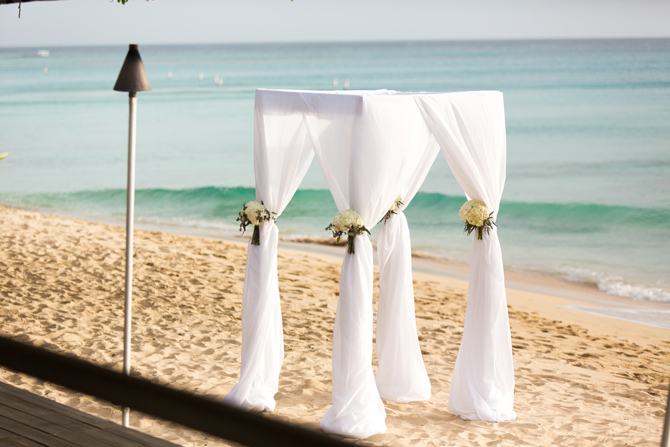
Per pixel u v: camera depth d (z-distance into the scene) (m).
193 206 17.53
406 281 5.16
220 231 14.72
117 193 18.55
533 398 5.40
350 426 4.25
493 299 4.75
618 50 62.91
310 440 1.73
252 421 1.76
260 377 4.84
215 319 7.25
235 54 87.75
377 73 55.84
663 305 9.90
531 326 8.27
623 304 9.95
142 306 7.59
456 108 4.60
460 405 4.85
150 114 33.34
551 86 39.66
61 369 1.98
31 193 18.23
